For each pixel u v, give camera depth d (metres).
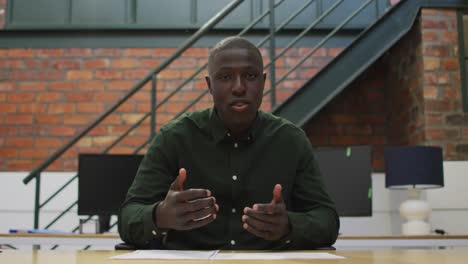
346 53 3.15
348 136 3.74
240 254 1.02
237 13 3.81
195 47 3.82
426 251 1.15
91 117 3.78
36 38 3.87
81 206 2.84
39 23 3.85
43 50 3.86
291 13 3.80
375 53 3.17
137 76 3.81
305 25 3.79
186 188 1.45
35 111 3.79
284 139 1.50
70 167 3.70
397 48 3.65
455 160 3.18
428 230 2.93
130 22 3.84
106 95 3.80
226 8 3.06
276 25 3.78
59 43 3.86
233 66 1.29
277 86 3.76
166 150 1.47
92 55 3.85
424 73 3.22
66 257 0.94
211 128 1.47
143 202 1.35
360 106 3.78
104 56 3.84
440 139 3.18
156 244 1.36
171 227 1.10
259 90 1.33
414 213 2.96
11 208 3.56
